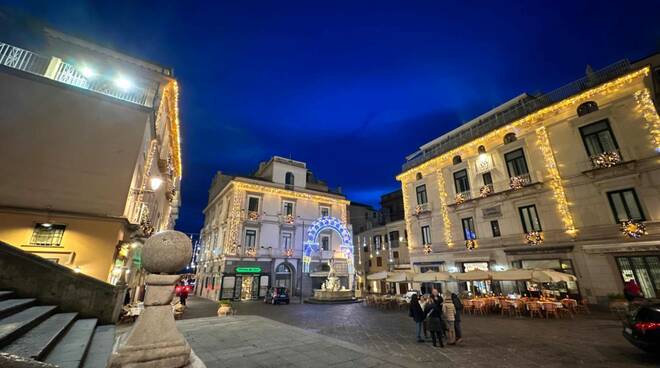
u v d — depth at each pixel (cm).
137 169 1213
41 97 1044
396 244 3391
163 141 1842
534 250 1666
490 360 696
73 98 1096
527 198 1773
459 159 2273
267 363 479
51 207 970
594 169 1474
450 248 2166
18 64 1086
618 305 1221
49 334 429
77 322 601
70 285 654
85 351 421
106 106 1148
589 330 995
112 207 1058
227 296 2641
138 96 1322
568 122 1652
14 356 138
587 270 1452
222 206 3375
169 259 320
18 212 921
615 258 1376
